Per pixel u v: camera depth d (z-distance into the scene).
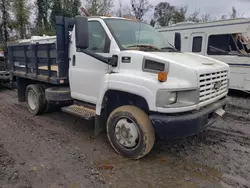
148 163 3.73
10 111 6.59
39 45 5.45
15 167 3.52
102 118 4.21
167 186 3.16
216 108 3.91
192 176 3.39
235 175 3.44
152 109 3.35
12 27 25.98
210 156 3.99
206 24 9.73
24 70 6.42
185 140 4.60
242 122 5.95
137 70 3.67
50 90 5.23
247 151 4.21
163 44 4.76
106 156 3.92
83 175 3.35
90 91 4.50
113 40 4.06
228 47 9.17
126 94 3.89
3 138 4.62
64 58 5.01
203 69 3.47
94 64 4.34
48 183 3.16
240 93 9.69
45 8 32.09
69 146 4.27
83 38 3.71
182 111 3.33
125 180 3.27
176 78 3.39
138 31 4.58
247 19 8.56
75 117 6.05
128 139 3.76
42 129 5.14
